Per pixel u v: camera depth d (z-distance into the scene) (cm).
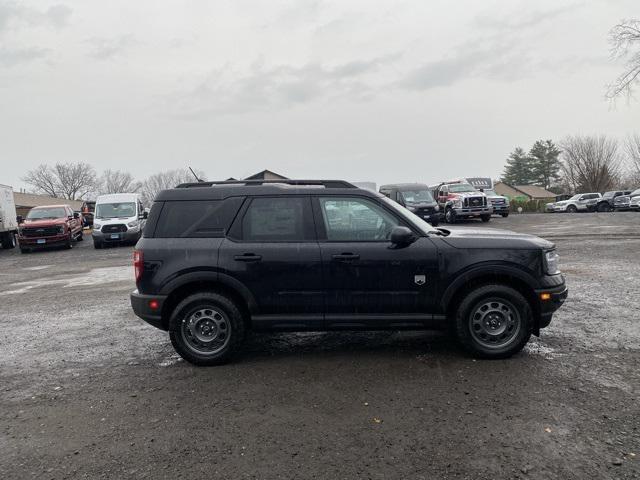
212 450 325
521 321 472
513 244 479
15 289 1097
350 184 522
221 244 490
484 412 363
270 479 288
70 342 608
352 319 485
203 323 495
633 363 453
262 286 485
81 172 9319
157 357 533
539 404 373
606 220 2425
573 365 453
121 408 399
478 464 295
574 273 933
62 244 2181
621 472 281
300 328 489
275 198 500
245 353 530
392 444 323
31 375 491
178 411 388
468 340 477
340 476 288
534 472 284
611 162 6284
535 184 9188
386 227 491
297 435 341
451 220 2642
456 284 476
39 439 350
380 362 483
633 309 648
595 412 356
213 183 524
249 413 379
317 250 483
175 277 488
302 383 436
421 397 395
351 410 376
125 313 764
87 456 324
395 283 479
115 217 2159
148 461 314
